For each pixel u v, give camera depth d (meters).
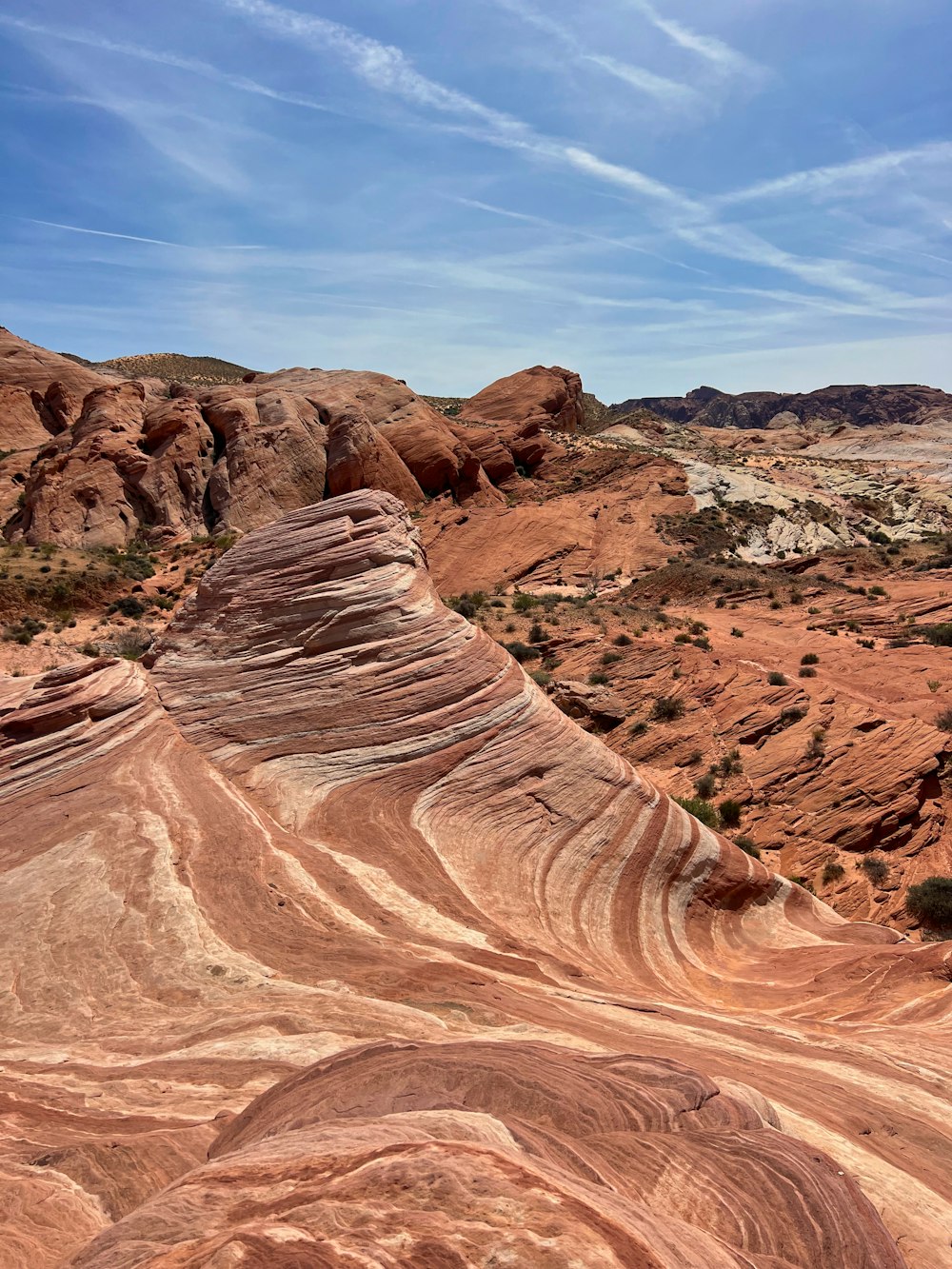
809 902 17.62
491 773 16.34
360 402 78.38
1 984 10.72
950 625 37.78
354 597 17.69
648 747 29.69
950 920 20.44
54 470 60.34
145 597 49.88
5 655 39.91
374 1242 3.87
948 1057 10.45
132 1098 8.13
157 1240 4.22
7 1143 7.16
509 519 65.56
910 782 24.89
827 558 58.47
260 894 12.38
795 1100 8.61
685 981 14.24
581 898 15.22
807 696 30.59
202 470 65.06
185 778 14.91
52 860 12.77
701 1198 5.36
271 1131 6.14
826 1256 5.11
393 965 10.93
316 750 16.06
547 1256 3.77
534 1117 6.25
